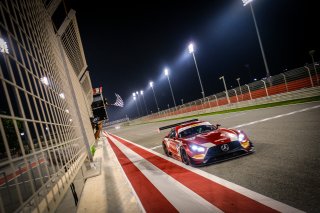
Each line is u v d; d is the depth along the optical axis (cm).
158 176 681
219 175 548
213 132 703
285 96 2033
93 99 2086
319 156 505
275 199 365
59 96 545
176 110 5069
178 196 484
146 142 1664
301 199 345
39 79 373
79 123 914
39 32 469
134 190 591
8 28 283
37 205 246
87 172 855
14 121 234
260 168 522
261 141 782
